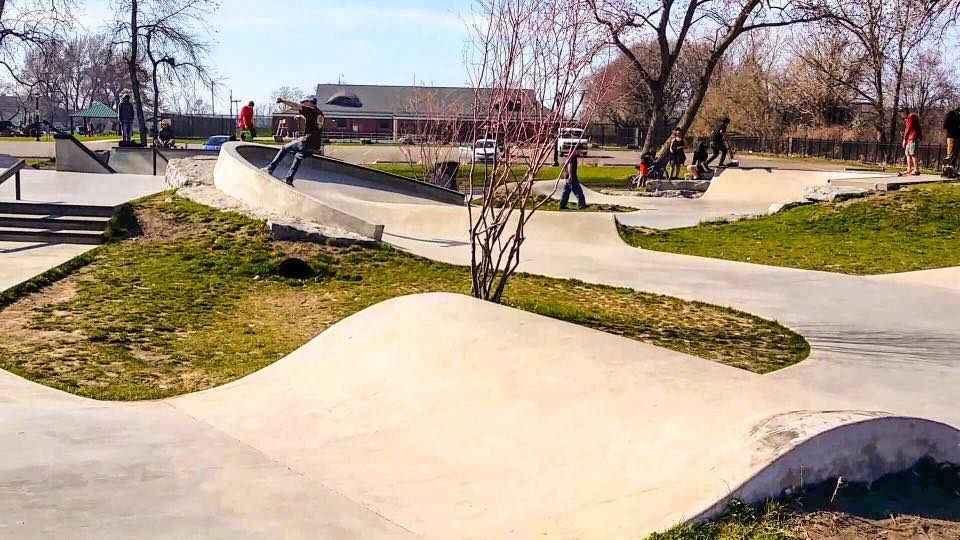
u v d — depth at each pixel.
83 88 114.19
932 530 4.12
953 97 54.38
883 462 4.62
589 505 4.69
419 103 40.72
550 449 5.46
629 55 29.91
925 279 13.38
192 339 9.49
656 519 4.26
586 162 46.59
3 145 42.62
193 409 6.88
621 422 5.46
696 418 5.21
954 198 19.53
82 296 10.78
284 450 5.90
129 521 4.42
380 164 39.72
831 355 8.89
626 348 6.57
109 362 8.41
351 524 4.66
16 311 9.97
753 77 62.66
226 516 4.62
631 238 17.50
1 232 14.27
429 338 7.36
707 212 22.67
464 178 32.06
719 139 31.70
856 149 49.78
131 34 44.66
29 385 7.25
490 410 6.11
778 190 26.70
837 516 4.20
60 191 18.69
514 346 6.86
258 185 15.64
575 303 11.25
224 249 13.42
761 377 5.92
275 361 8.60
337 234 14.16
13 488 4.68
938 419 6.75
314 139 16.03
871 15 30.17
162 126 40.34
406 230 16.77
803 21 30.64
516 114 10.09
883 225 18.30
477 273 9.70
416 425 6.15
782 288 12.60
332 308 11.08
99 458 5.36
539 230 16.83
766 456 4.41
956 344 9.38
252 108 31.09
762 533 4.02
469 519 4.76
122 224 14.66
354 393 6.89
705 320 10.55
